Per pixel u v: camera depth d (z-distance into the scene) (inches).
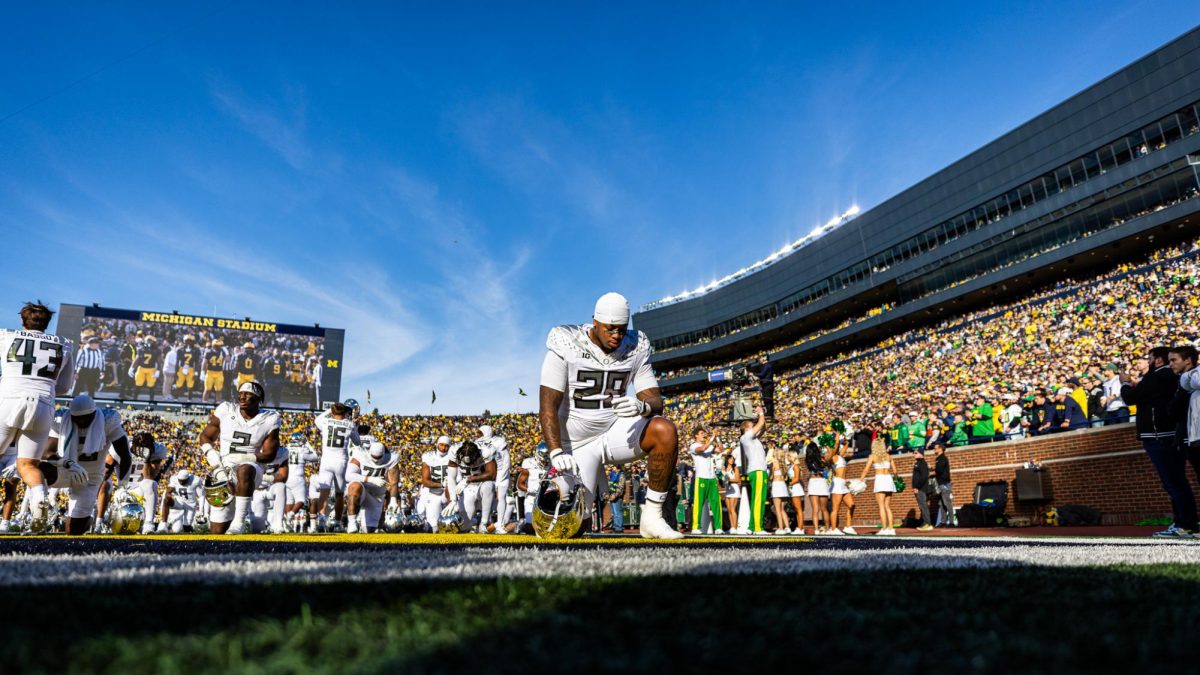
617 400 188.2
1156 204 1659.7
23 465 255.3
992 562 101.6
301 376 2338.8
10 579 69.5
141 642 42.3
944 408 898.1
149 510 483.2
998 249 1989.4
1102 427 576.7
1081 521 580.4
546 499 200.7
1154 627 51.7
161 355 2252.7
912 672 38.0
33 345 255.0
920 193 2210.9
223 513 327.6
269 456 330.3
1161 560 112.7
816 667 38.7
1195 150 1579.7
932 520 722.2
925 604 61.5
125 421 2160.4
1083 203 1796.3
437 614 52.1
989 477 685.9
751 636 46.5
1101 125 1768.0
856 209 2434.8
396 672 36.2
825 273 2556.6
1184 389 309.0
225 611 53.0
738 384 550.6
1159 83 1654.8
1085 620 54.4
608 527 838.5
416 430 2220.7
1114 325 1285.7
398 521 541.6
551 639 44.7
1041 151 1888.5
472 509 448.5
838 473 523.8
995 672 38.4
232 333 2313.0
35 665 37.1
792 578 78.5
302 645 42.4
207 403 2262.6
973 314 2005.4
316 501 579.8
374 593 61.9
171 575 73.1
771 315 2807.6
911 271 2247.8
